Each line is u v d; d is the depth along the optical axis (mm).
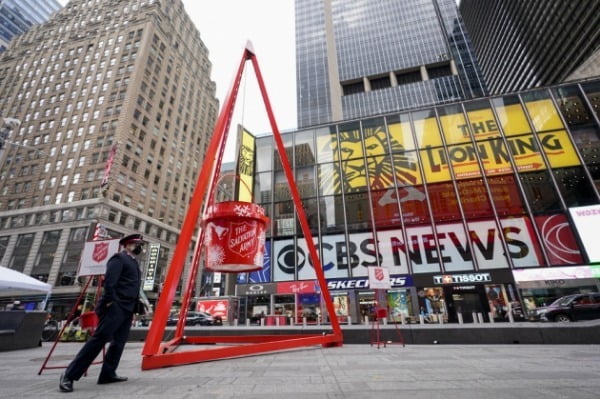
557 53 64875
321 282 6805
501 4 83875
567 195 19062
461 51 81062
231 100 5672
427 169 22125
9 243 39312
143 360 3812
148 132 47438
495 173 20750
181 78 58625
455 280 18625
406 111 24312
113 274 3203
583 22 56531
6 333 7484
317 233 22438
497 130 21906
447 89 76938
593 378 3100
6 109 51781
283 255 22422
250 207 4402
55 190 41125
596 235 17594
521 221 19094
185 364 4180
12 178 44375
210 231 4383
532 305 17016
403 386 2775
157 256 36469
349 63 86750
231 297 21312
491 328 7887
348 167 24031
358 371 3645
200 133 62719
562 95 21922
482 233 19422
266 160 26203
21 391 2703
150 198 45969
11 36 92375
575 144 20234
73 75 50844
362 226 21781
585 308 13078
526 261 18125
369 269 9227
